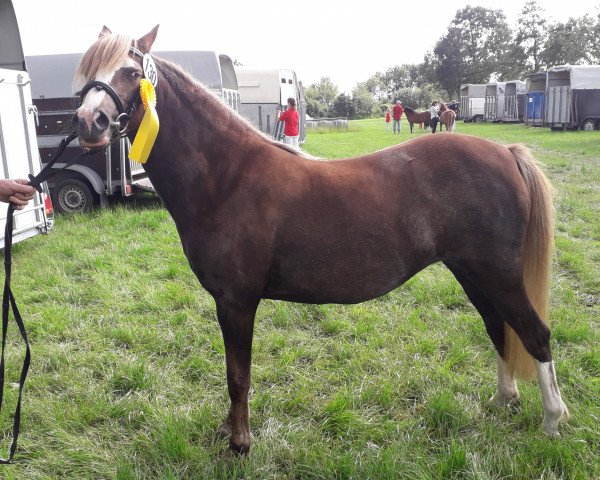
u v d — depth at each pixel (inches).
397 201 100.3
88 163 335.9
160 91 97.3
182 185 99.5
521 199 102.7
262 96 612.1
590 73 866.8
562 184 379.2
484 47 2381.9
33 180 94.4
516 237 102.5
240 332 101.7
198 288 198.4
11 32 254.8
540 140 732.0
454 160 102.3
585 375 132.7
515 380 121.0
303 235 97.8
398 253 101.3
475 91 1378.0
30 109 256.5
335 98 2354.8
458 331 159.5
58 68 334.6
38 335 160.9
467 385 130.0
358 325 163.2
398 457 103.3
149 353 152.3
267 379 137.3
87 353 150.0
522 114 1210.0
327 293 103.0
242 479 102.2
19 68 260.2
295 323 169.9
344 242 98.6
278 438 111.7
